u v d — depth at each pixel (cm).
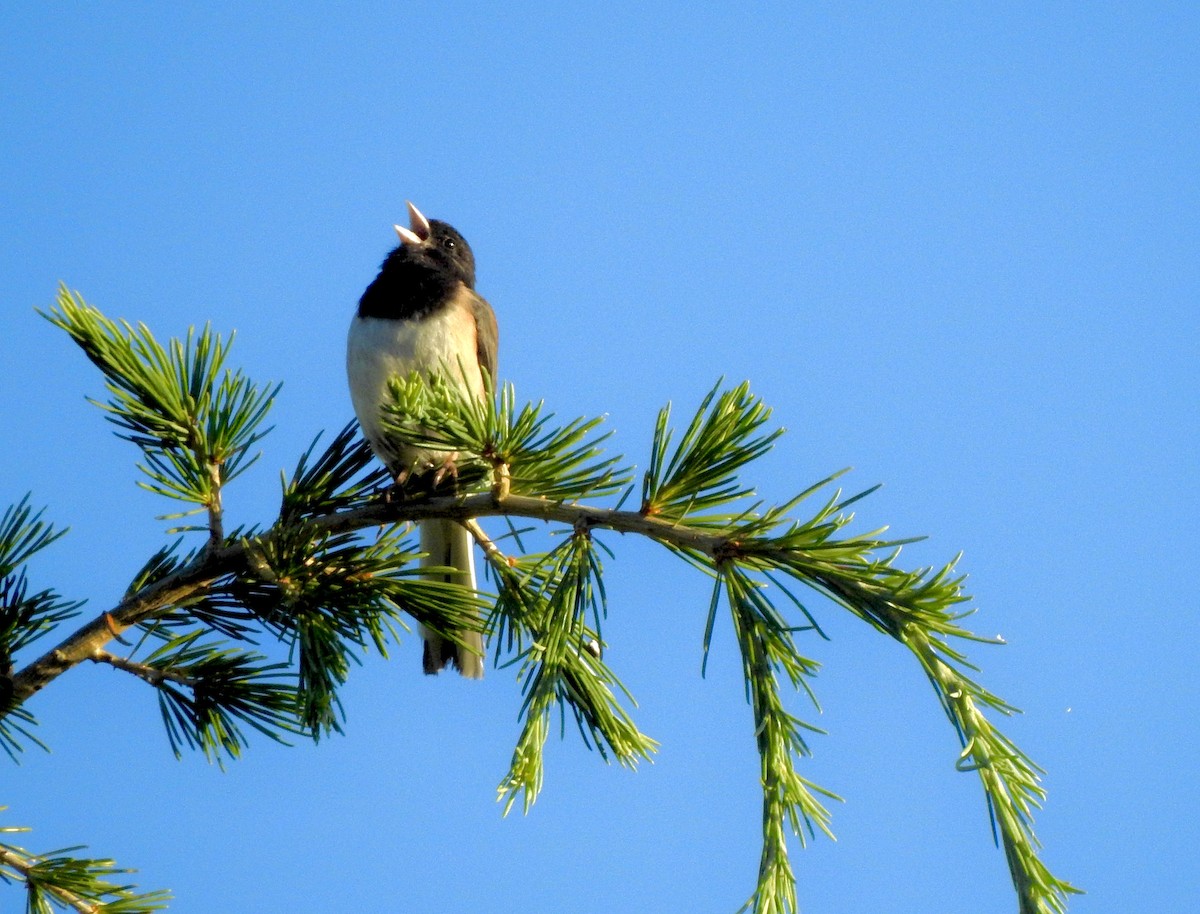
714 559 494
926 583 453
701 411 516
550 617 510
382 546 622
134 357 577
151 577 613
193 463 587
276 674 613
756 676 464
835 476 489
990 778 425
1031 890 405
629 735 591
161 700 612
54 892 539
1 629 582
